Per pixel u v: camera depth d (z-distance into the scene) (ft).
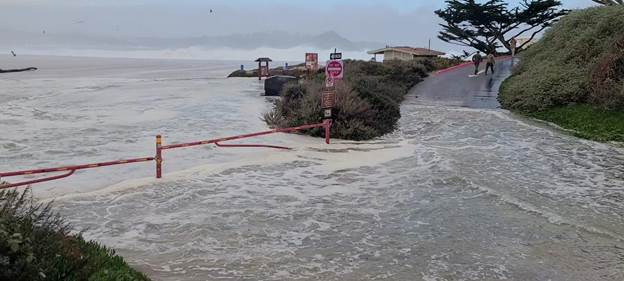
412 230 24.04
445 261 20.38
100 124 56.08
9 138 46.55
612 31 67.31
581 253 21.24
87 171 35.19
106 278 14.19
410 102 77.00
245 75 182.70
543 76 66.74
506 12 174.70
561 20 91.09
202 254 20.84
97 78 186.50
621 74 55.11
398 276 18.93
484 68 127.65
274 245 22.02
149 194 29.63
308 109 52.24
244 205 27.94
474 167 37.04
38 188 30.55
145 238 22.61
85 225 24.13
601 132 49.21
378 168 37.24
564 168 36.96
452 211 26.94
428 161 39.17
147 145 44.73
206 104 76.02
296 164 38.52
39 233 14.33
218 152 42.29
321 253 21.16
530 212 26.73
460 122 58.59
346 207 27.78
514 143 46.39
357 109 52.70
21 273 11.84
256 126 56.44
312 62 90.63
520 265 19.98
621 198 29.68
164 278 18.29
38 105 74.49
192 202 28.32
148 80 158.61
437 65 143.74
